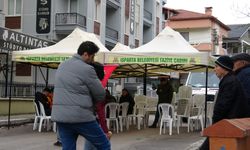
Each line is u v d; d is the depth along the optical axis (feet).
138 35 142.10
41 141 41.06
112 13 123.85
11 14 101.19
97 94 21.07
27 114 72.18
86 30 102.89
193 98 50.88
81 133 21.16
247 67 20.66
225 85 18.49
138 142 40.93
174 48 47.50
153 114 77.77
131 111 53.31
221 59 18.98
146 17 148.87
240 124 13.70
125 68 59.82
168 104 47.96
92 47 21.53
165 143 40.29
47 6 98.07
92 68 20.94
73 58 21.35
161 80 53.47
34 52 48.65
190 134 47.78
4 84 72.18
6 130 50.70
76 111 20.54
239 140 13.15
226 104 18.31
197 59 44.62
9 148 36.68
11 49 63.87
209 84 65.87
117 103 49.70
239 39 200.64
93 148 23.97
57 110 20.75
